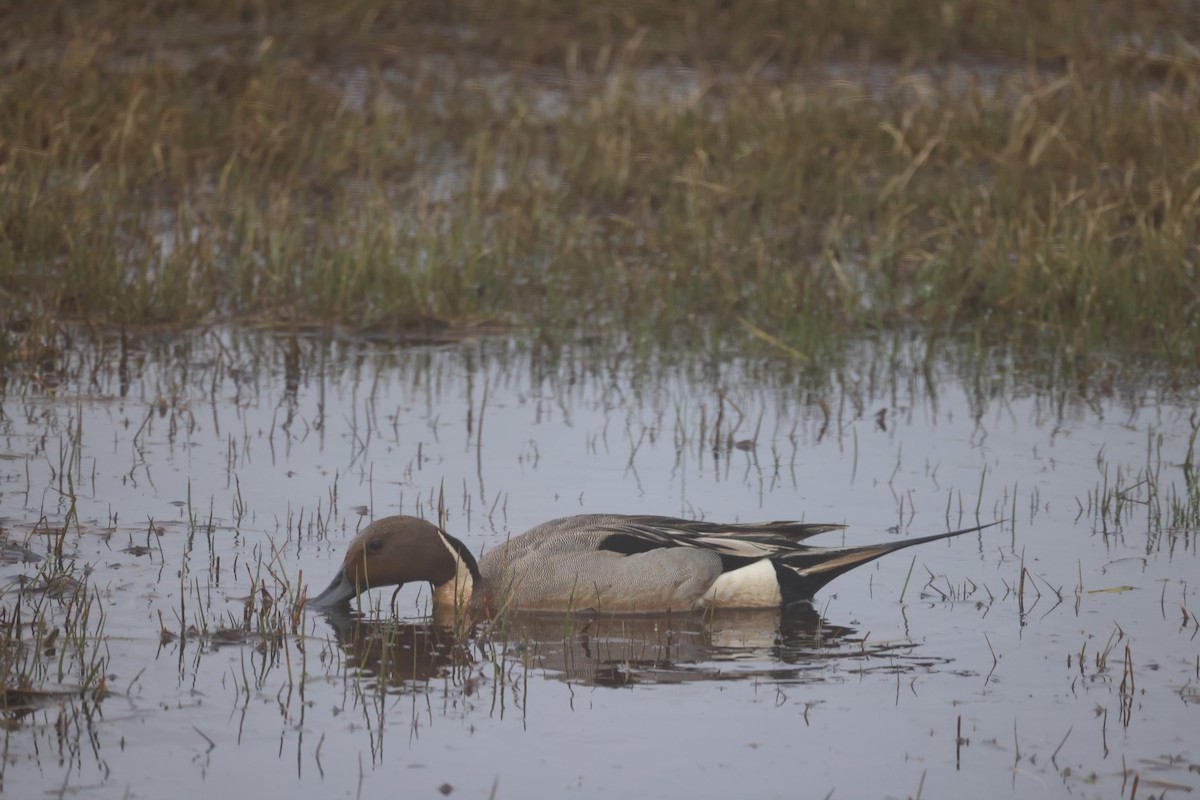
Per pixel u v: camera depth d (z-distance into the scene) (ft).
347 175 70.79
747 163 70.74
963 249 59.67
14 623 29.30
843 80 85.30
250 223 59.52
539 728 26.09
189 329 53.06
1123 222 63.87
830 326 54.34
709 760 24.90
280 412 44.65
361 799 23.47
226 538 34.88
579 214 66.44
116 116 70.28
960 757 25.04
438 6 96.99
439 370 49.75
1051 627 30.71
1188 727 26.14
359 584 32.30
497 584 32.91
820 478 39.83
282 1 95.09
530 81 86.63
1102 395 47.39
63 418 43.34
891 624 31.22
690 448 42.22
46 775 24.07
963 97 79.46
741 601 32.86
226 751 25.03
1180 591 32.45
